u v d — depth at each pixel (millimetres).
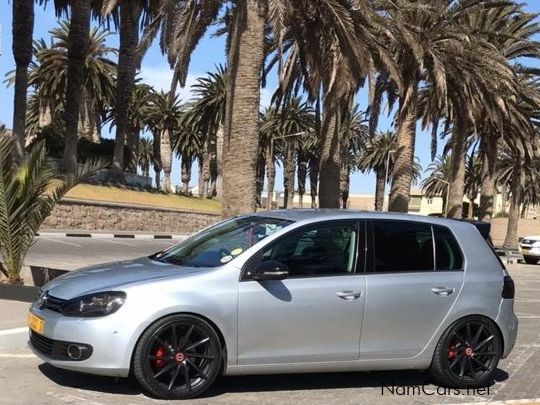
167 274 5477
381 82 24641
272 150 62062
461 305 6215
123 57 34938
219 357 5406
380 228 6152
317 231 5930
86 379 5750
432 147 31500
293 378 6277
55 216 28109
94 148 37906
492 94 26547
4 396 5262
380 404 5664
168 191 45750
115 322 5117
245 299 5441
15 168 9438
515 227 47562
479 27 29766
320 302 5656
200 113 54844
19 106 27297
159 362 5254
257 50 13336
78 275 5781
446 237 6426
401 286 5984
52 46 44469
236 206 13203
